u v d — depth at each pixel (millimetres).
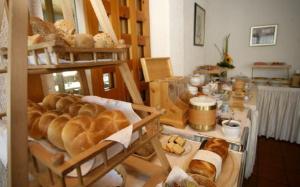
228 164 774
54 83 893
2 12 437
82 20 959
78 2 940
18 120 331
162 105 1205
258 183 1757
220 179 691
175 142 921
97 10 628
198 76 1654
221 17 2865
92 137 456
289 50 2570
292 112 2396
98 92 1088
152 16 1596
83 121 492
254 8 2652
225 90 1853
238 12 2756
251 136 1528
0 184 663
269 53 2691
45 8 826
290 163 2045
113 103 679
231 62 2650
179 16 1695
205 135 1048
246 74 2891
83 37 478
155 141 604
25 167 349
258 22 2670
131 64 1355
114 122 514
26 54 333
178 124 1162
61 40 408
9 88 317
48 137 513
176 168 606
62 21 603
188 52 1993
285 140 2520
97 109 619
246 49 2812
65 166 342
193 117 1121
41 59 430
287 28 2525
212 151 769
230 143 955
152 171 688
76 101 713
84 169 415
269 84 2609
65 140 459
